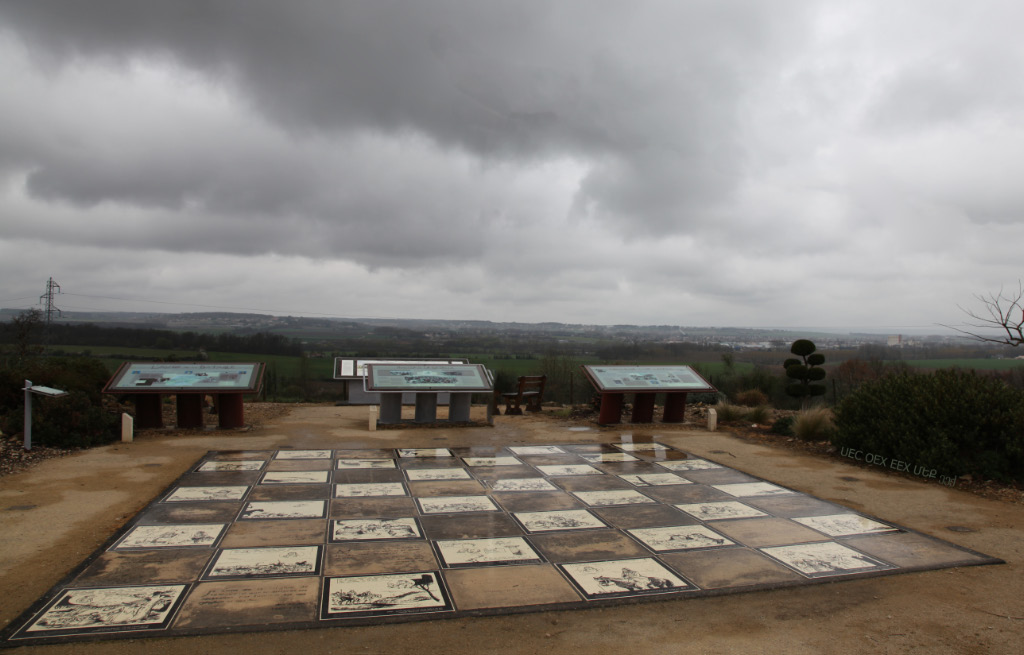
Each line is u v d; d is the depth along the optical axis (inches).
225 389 526.6
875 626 195.2
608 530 284.7
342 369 819.4
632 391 596.4
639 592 217.6
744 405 759.7
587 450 476.4
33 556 234.8
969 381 420.2
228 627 184.5
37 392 404.5
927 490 362.6
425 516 300.7
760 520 303.0
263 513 297.6
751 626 194.7
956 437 390.3
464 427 583.2
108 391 509.0
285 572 227.1
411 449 470.3
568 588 219.9
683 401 621.9
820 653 178.5
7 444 407.2
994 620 199.8
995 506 330.0
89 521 277.6
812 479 387.9
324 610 198.1
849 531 287.3
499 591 216.1
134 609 194.2
